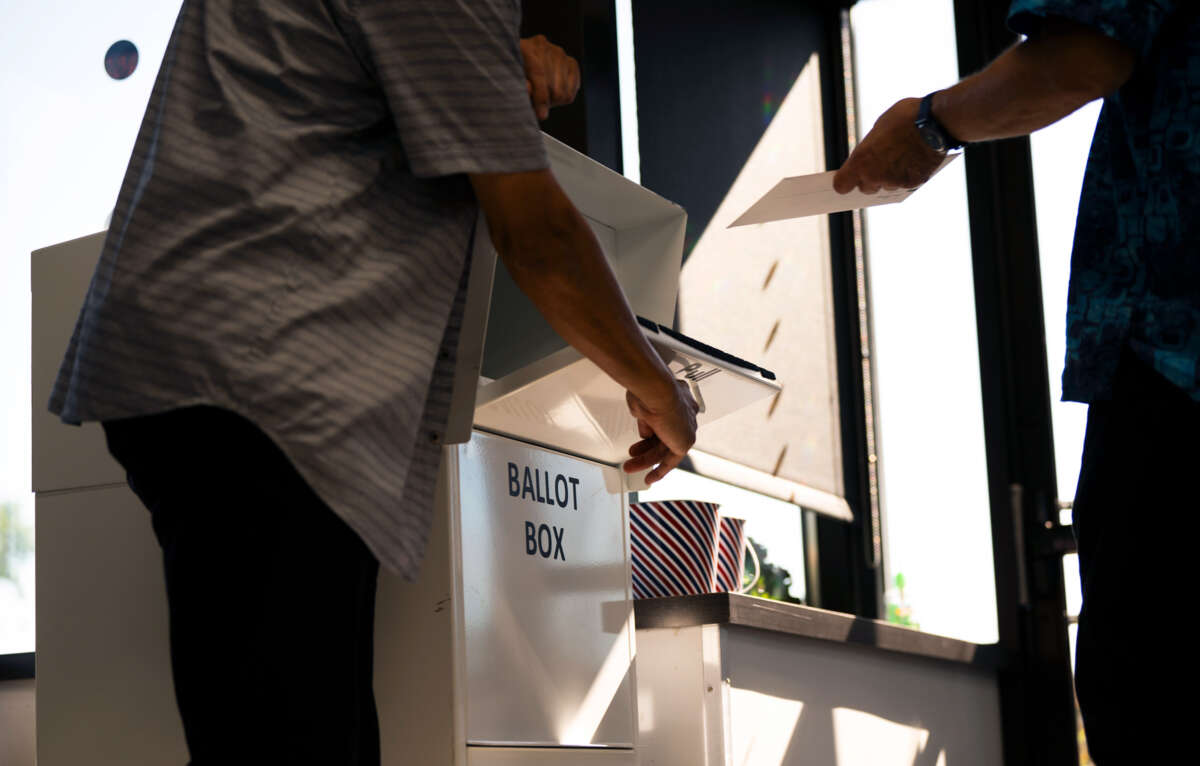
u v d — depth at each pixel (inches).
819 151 123.8
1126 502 36.2
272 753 31.1
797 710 80.4
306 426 32.0
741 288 106.6
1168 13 34.5
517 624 51.2
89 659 53.2
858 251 125.7
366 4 35.6
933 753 100.2
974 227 120.6
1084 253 39.6
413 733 47.1
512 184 35.3
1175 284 35.9
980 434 117.5
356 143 35.9
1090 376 37.7
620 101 95.3
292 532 32.2
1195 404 35.2
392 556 32.9
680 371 51.7
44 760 53.1
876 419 122.5
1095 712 36.8
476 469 50.1
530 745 50.4
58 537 54.9
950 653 102.4
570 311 37.7
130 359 32.7
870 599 118.6
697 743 70.2
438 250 36.6
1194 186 35.1
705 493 101.1
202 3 36.6
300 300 33.1
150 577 52.5
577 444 57.2
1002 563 114.8
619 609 60.1
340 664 32.8
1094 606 36.9
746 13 115.7
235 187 33.6
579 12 88.2
